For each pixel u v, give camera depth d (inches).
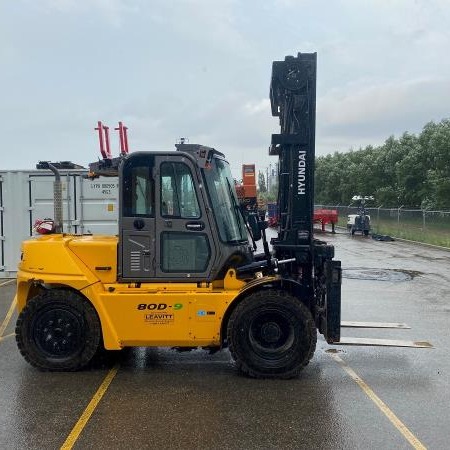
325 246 255.6
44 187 508.4
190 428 183.5
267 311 233.1
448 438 176.6
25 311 243.6
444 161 1423.5
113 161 252.8
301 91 257.8
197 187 240.7
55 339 244.7
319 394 216.1
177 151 241.3
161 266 241.9
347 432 180.5
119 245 244.1
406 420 190.9
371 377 237.6
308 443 172.4
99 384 228.8
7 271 514.0
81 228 506.9
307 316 232.7
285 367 233.0
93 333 242.8
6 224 509.7
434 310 386.3
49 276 244.7
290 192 259.9
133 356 271.4
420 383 229.9
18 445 170.9
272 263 253.1
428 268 639.1
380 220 1311.5
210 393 217.5
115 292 241.3
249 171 850.1
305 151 258.2
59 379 235.5
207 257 241.4
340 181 2319.1
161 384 228.7
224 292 238.2
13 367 252.4
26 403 206.7
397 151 1843.0
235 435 177.9
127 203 242.4
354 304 408.5
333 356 270.5
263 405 204.2
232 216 256.5
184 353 277.3
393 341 291.0
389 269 627.8
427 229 1055.0
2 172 507.2
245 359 233.8
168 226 241.3
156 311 237.0
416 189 1635.1
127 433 179.3
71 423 187.8
